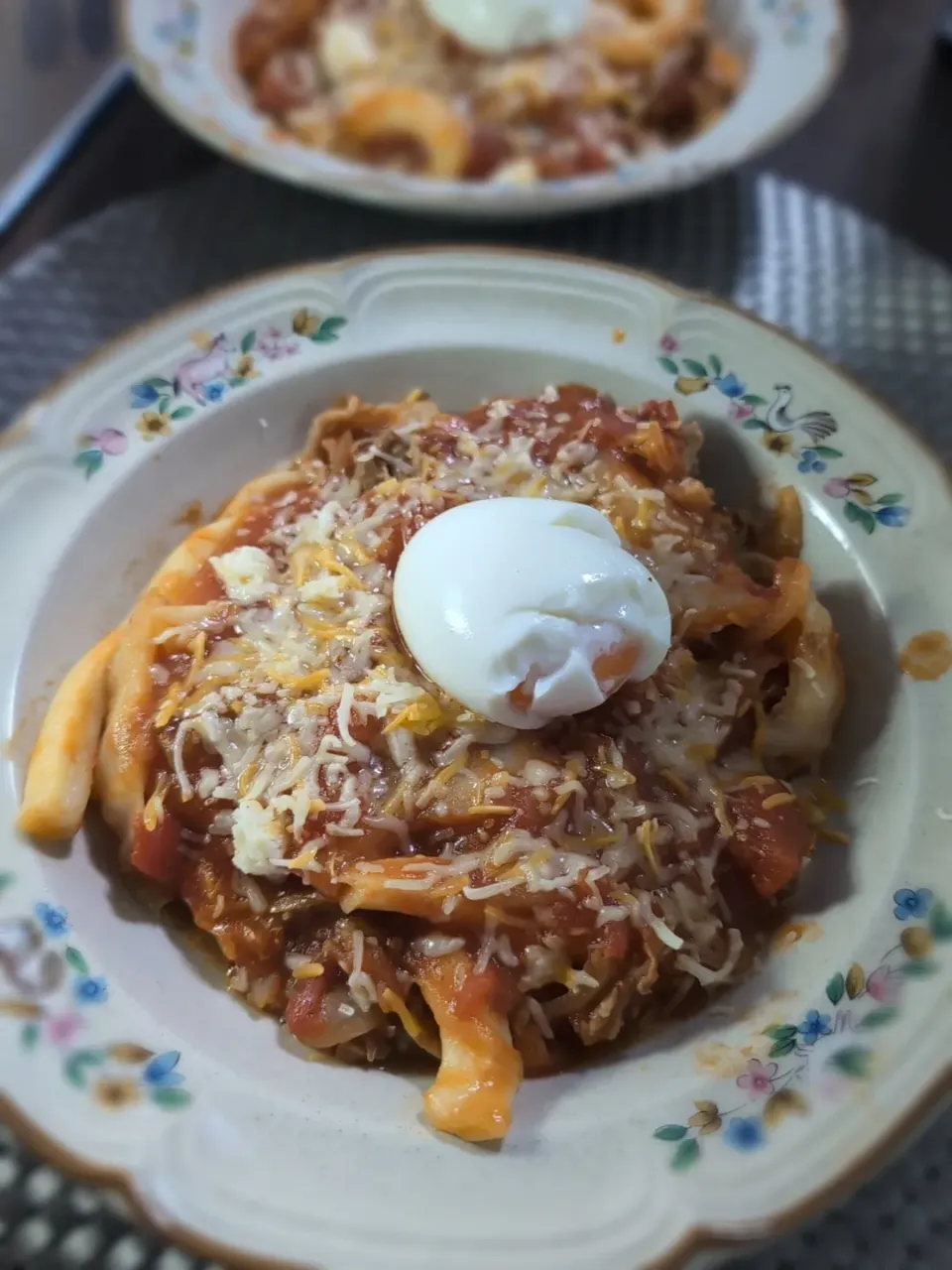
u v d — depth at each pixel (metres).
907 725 0.20
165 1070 0.16
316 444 0.25
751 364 0.25
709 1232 0.14
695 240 0.34
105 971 0.17
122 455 0.23
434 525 0.21
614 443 0.23
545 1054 0.18
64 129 0.37
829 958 0.18
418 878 0.18
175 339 0.25
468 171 0.35
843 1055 0.16
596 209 0.32
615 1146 0.16
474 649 0.19
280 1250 0.14
